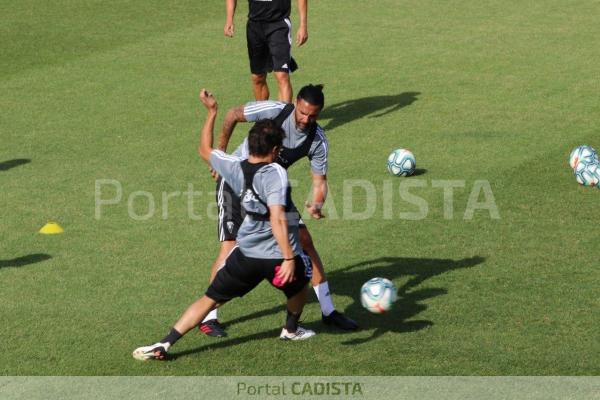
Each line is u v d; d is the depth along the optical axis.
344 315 30.56
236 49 69.38
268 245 26.97
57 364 27.83
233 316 31.11
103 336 29.56
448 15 78.56
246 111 29.47
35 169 45.94
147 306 31.67
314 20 77.12
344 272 34.41
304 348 28.81
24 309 31.39
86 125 53.03
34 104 57.03
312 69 64.19
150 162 46.91
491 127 51.84
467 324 30.14
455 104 56.12
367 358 28.11
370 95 58.38
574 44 69.69
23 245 36.91
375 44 70.12
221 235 30.36
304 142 29.11
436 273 34.09
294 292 27.98
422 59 66.12
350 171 45.31
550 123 52.41
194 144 49.66
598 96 57.28
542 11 79.81
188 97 58.25
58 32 73.62
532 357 27.95
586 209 39.94
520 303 31.53
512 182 43.31
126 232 38.25
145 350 27.66
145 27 75.38
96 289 32.97
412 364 27.69
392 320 30.59
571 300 31.69
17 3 82.19
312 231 38.28
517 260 35.03
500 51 68.00
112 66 65.25
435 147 48.66
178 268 34.78
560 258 35.16
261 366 27.72
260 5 51.31
